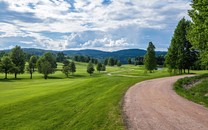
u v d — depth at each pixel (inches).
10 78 4448.8
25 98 1176.2
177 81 1499.8
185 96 979.3
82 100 987.3
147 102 856.3
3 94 1478.8
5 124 713.0
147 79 1752.0
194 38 1154.0
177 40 2498.8
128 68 7805.1
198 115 655.8
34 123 692.7
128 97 968.3
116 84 1460.4
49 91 1446.9
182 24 2484.0
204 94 1101.1
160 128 538.6
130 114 678.5
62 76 5172.2
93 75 5462.6
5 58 4357.8
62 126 637.9
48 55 5718.5
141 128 542.0
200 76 1620.3
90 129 569.9
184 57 2466.8
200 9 991.6
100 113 705.6
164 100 894.4
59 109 841.5
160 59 7746.1
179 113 681.6
